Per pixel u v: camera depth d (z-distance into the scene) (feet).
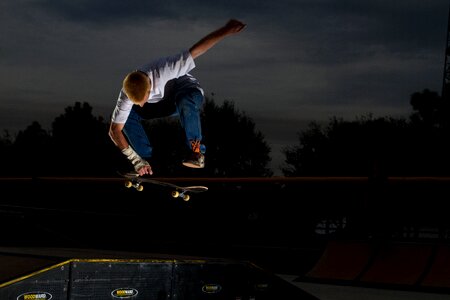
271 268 37.37
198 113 14.16
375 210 31.45
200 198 43.42
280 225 41.16
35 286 17.94
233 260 22.06
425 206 34.65
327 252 32.48
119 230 46.47
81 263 18.86
